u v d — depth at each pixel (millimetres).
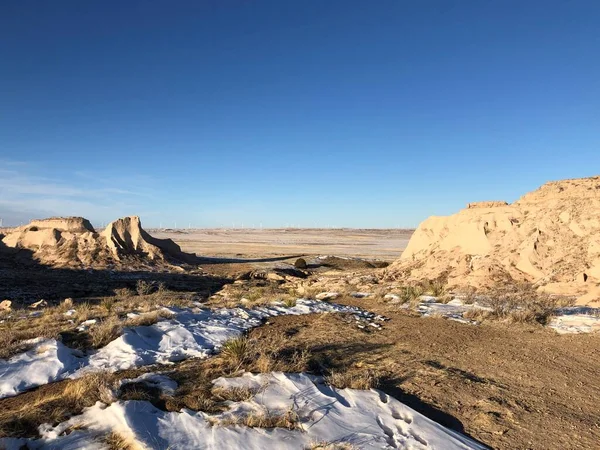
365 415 6125
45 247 49938
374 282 30328
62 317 13945
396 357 9398
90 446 5059
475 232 29297
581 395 7266
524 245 25234
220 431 5402
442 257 30312
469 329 12453
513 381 7945
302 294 22594
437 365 8875
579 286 19922
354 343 10602
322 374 8141
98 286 33656
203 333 11430
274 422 5750
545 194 28688
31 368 8055
